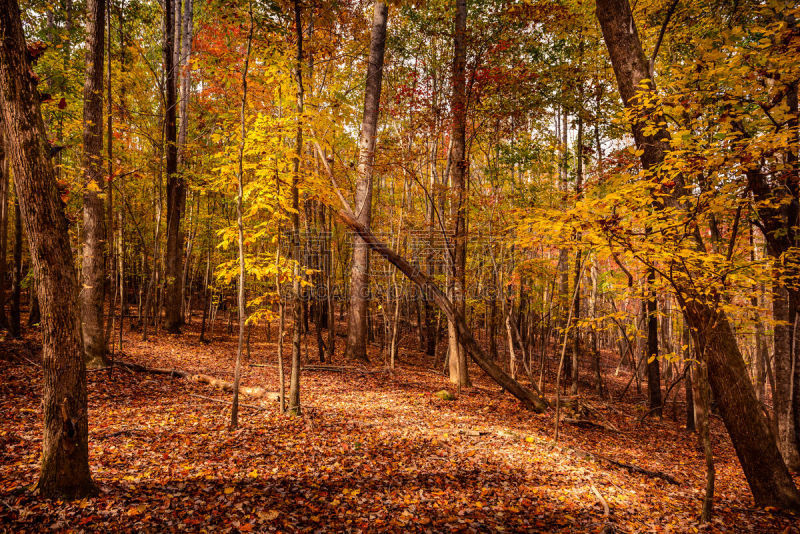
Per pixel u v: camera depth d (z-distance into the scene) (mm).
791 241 6594
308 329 22438
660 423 11922
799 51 4160
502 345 25781
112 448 5395
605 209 4598
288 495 4719
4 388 6766
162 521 3867
